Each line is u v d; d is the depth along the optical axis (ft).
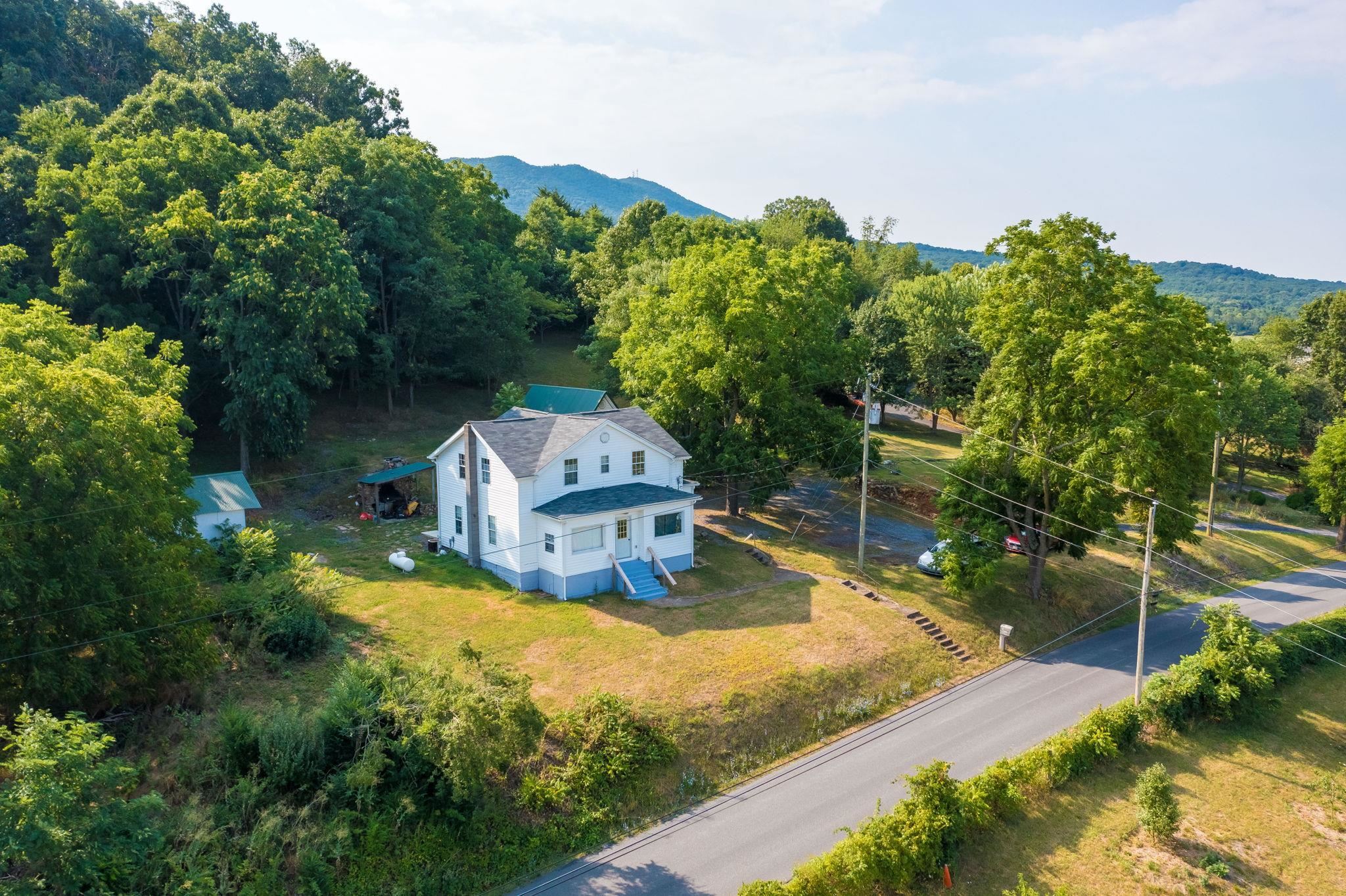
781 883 67.92
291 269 161.89
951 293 236.02
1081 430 118.93
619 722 84.58
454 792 69.87
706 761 86.94
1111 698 106.11
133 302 168.35
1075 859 75.51
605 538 121.60
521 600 117.29
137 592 74.69
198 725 77.30
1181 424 112.06
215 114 201.36
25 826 52.19
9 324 94.17
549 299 279.28
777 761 90.22
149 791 68.85
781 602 120.57
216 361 174.60
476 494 128.26
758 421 156.35
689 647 104.27
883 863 69.00
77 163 175.63
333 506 161.38
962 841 76.02
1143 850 77.00
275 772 69.51
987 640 120.47
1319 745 97.60
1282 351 307.78
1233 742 97.09
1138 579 151.43
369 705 74.38
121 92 259.80
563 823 76.23
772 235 334.65
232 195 160.97
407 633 104.22
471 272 227.20
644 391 167.32
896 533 161.79
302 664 93.25
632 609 115.34
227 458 174.19
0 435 68.33
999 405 124.67
